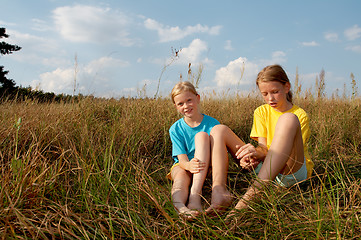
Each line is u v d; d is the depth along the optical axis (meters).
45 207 1.60
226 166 1.94
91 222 1.51
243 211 1.54
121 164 2.35
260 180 1.71
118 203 1.68
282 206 1.65
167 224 1.55
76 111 3.49
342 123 3.53
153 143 3.12
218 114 4.14
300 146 1.83
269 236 1.40
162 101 4.60
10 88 14.27
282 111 2.21
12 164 1.71
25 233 1.35
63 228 1.33
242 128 3.81
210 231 1.40
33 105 3.74
